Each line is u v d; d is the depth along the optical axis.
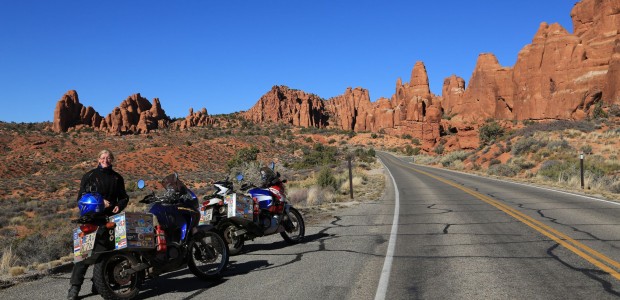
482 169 39.97
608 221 10.62
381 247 8.51
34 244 11.54
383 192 22.44
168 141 136.38
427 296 5.48
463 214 12.77
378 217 12.88
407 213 13.58
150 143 132.88
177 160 101.00
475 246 8.29
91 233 5.61
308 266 7.21
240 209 8.07
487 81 142.38
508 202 15.30
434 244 8.61
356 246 8.68
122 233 5.59
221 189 8.26
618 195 16.53
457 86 195.12
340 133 186.25
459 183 26.14
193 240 6.48
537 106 112.88
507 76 138.00
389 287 5.89
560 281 5.93
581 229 9.67
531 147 38.00
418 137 167.38
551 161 30.33
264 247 9.05
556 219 11.19
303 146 139.38
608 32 105.19
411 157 100.88
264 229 8.58
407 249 8.23
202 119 184.50
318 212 14.55
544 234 9.20
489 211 13.18
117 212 5.93
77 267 5.72
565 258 7.14
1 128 145.38
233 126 186.50
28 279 7.00
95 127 158.12
